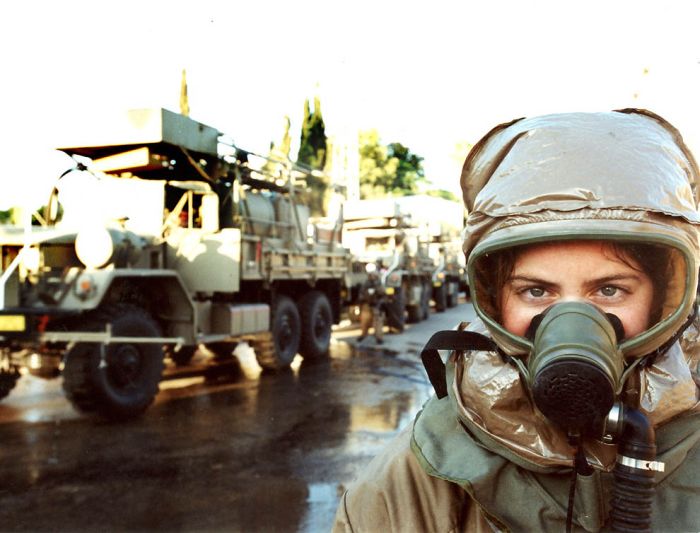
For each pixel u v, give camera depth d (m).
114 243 5.54
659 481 0.86
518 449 0.87
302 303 8.78
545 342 0.81
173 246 6.72
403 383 7.19
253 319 7.35
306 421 5.44
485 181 0.98
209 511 3.45
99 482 3.91
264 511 3.45
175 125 6.42
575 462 0.83
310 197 9.85
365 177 24.48
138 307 5.70
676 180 0.86
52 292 5.36
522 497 0.88
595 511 0.86
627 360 0.87
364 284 10.62
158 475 4.04
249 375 7.75
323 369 8.17
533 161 0.87
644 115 0.97
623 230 0.81
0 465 4.23
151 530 3.20
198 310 6.76
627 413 0.80
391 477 0.98
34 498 3.64
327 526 3.25
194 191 6.93
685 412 0.90
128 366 5.41
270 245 7.89
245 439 4.88
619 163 0.84
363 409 5.89
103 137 6.31
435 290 16.84
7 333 5.07
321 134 19.80
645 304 0.89
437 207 18.23
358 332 12.42
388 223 13.36
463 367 0.98
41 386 7.01
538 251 0.89
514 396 0.88
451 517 0.93
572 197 0.83
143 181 6.59
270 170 8.24
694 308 0.97
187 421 5.43
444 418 1.00
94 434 5.01
